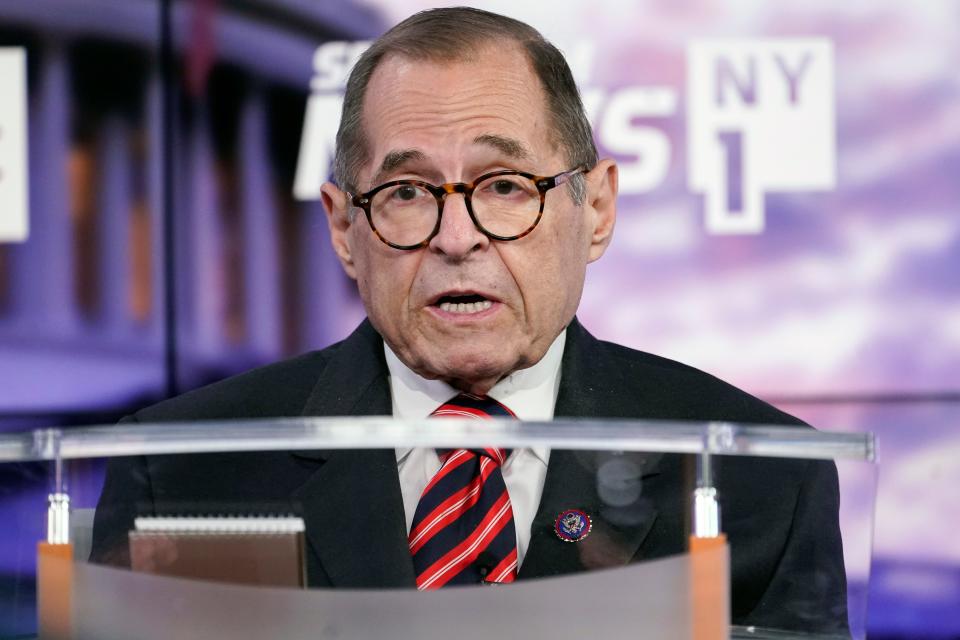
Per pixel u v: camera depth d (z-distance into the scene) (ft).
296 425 11.89
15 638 12.84
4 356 34.24
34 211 34.37
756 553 14.21
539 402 19.79
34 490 12.87
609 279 34.09
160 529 12.19
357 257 19.70
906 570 33.42
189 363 34.50
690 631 11.76
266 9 34.58
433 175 18.62
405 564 15.44
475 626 11.28
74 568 12.25
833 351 33.78
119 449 12.41
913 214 33.73
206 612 11.66
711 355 33.94
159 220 34.50
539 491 15.81
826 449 12.12
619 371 20.53
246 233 34.47
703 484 12.48
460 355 18.61
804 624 14.01
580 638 11.36
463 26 19.17
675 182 34.04
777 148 33.91
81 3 34.55
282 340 34.45
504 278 18.54
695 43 34.06
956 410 33.60
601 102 34.06
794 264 33.88
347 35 34.53
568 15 34.14
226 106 34.55
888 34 33.88
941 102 33.78
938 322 33.68
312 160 34.53
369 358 20.22
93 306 34.45
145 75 34.60
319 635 11.35
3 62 34.42
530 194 18.78
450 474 15.88
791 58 33.94
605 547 13.12
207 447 12.10
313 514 15.65
